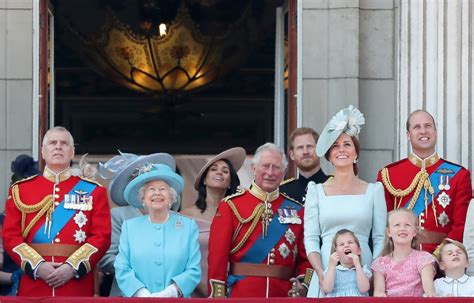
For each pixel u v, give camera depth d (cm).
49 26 5809
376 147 5541
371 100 5562
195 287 4500
